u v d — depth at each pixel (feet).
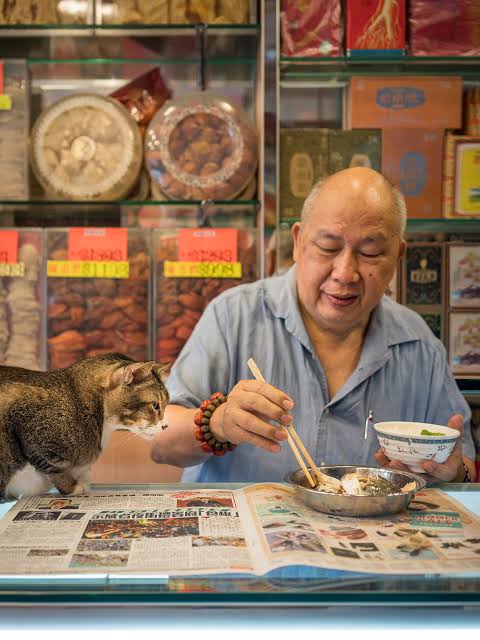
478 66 6.97
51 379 3.71
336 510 3.09
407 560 2.54
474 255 6.84
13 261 6.67
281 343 5.14
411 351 5.22
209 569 2.44
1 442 3.43
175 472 6.44
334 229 4.33
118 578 2.38
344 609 2.48
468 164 6.80
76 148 6.89
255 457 4.88
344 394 4.95
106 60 7.62
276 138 6.66
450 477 3.81
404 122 6.79
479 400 6.98
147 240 6.80
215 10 6.91
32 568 2.46
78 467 3.68
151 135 6.94
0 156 6.84
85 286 6.72
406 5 6.77
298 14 6.73
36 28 6.80
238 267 6.81
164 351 6.77
